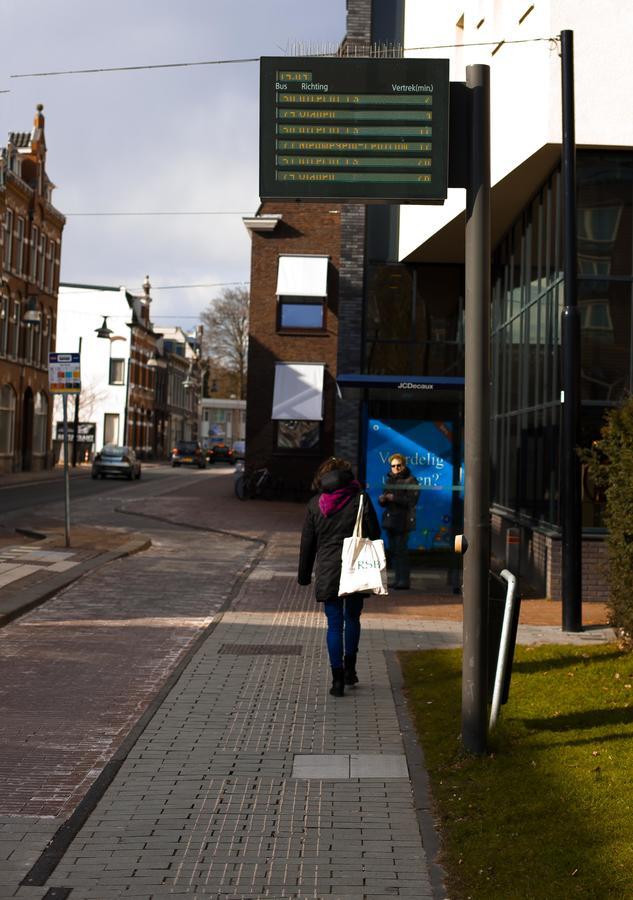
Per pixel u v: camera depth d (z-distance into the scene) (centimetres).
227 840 535
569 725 712
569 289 1159
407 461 1614
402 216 2286
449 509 1605
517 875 465
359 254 2800
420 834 541
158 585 1502
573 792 567
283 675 921
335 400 3709
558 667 914
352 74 727
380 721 771
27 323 5491
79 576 1541
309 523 870
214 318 8456
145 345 8931
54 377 1897
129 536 2203
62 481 4794
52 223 5888
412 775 638
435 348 2330
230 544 2195
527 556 1583
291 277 3709
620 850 479
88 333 8281
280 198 729
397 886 475
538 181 1527
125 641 1078
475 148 691
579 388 1155
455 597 1414
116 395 8281
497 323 1955
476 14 1669
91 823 561
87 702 830
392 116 720
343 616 885
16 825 558
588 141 1344
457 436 1614
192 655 1003
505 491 1828
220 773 648
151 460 9294
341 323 2797
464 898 453
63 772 657
